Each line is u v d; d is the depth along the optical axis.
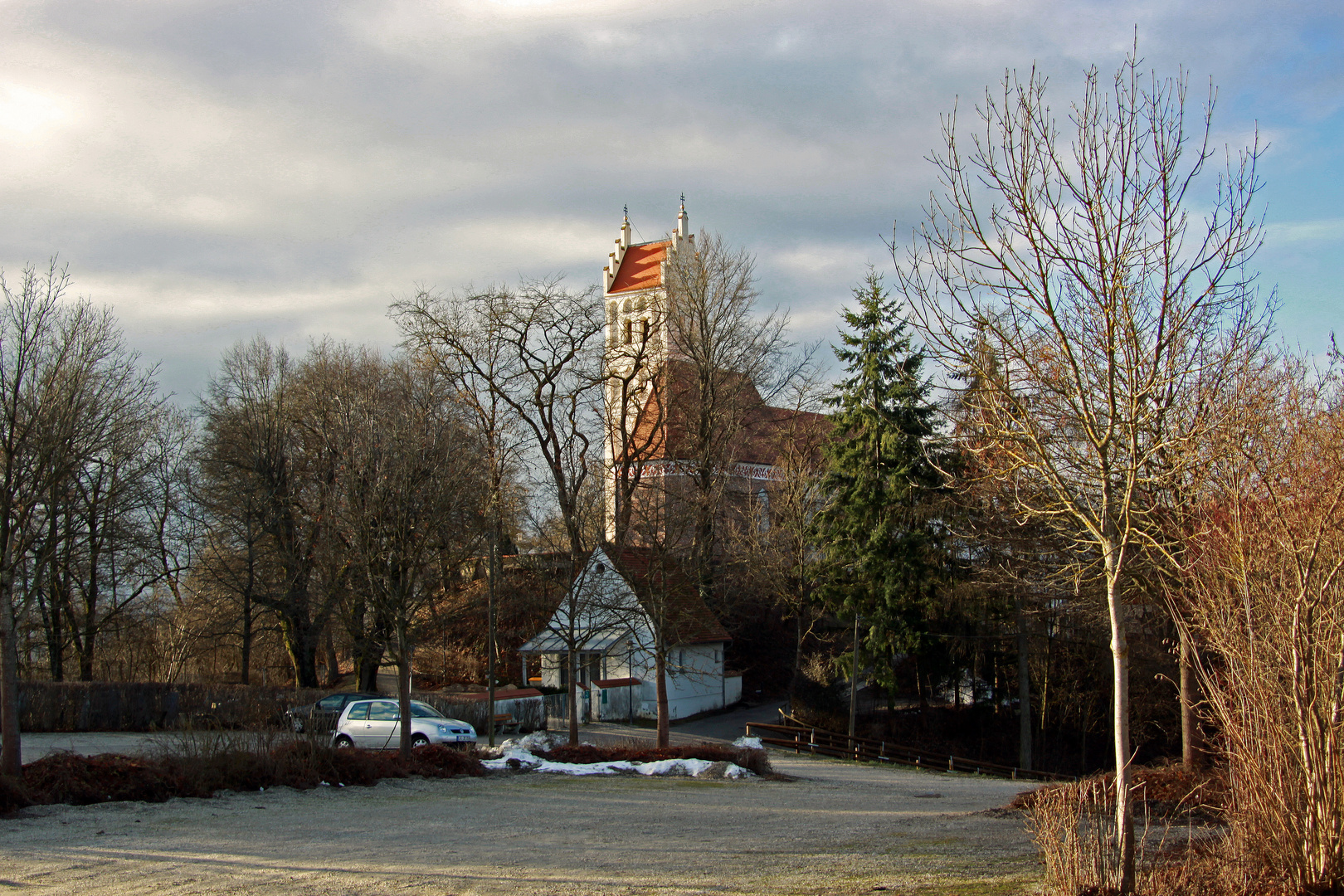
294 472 41.34
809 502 45.22
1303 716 7.76
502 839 12.43
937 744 37.47
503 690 37.50
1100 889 7.63
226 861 10.52
